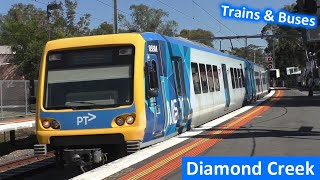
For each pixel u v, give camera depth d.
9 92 33.28
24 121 24.14
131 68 10.65
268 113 22.77
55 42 11.15
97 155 10.33
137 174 8.43
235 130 15.14
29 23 56.69
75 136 10.50
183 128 14.54
